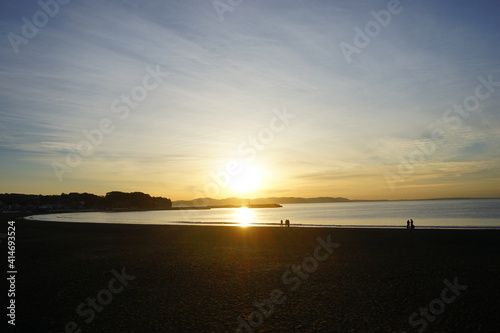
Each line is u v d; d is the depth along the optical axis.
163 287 14.64
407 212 106.62
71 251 25.11
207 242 30.20
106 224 57.75
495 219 67.75
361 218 81.88
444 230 35.88
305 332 9.71
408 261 19.44
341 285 14.60
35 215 129.12
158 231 42.53
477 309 11.33
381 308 11.63
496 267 17.36
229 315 11.20
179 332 9.86
